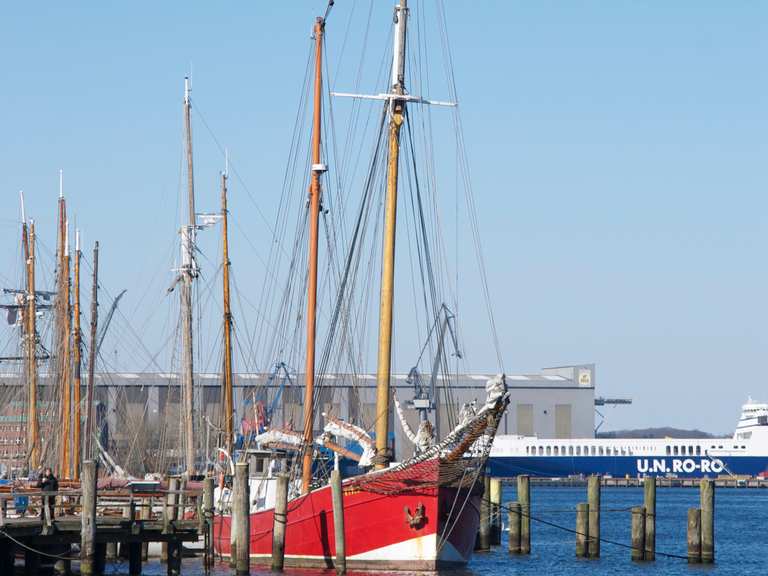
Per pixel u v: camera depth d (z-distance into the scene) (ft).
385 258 282.36
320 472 306.96
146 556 318.65
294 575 263.49
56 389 464.24
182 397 430.20
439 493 255.91
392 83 291.79
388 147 289.33
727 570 332.39
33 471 435.53
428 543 255.70
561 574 320.70
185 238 416.26
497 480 410.31
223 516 309.83
